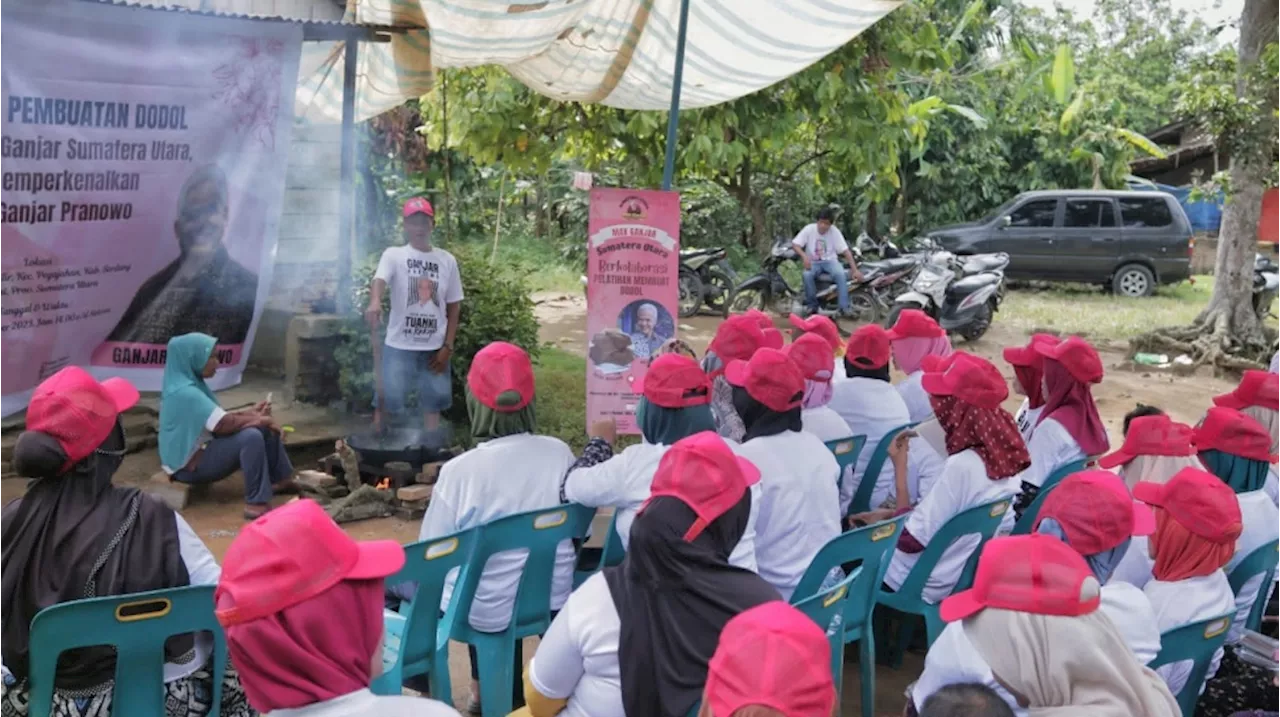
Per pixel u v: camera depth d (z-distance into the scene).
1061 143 21.59
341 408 8.06
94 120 5.92
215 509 6.54
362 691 2.10
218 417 6.29
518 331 8.55
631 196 6.73
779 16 6.99
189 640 3.03
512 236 18.70
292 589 2.01
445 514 3.90
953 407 4.37
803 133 11.80
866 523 4.84
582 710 2.75
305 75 8.63
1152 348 12.68
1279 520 4.20
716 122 9.52
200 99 6.29
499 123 9.59
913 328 6.19
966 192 20.73
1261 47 12.23
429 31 7.02
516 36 6.80
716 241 17.17
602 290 6.79
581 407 9.06
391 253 7.25
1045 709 2.33
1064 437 5.12
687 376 4.06
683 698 2.62
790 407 4.05
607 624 2.68
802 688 1.85
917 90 19.11
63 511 2.98
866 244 15.20
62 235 5.91
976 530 4.27
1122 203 17.58
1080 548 3.30
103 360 6.29
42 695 2.81
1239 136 12.09
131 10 5.92
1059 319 15.19
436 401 7.48
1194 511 3.37
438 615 3.77
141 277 6.30
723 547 2.73
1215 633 3.36
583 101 8.70
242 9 8.05
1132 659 2.37
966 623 2.46
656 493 2.72
